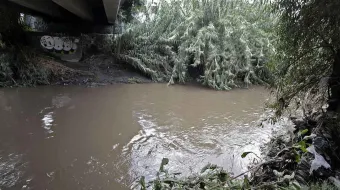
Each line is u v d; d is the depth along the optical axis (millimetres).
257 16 9570
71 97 7945
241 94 8836
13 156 4137
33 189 3307
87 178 3578
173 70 10469
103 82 10047
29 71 9211
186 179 2676
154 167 3875
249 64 9680
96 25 13414
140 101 7762
